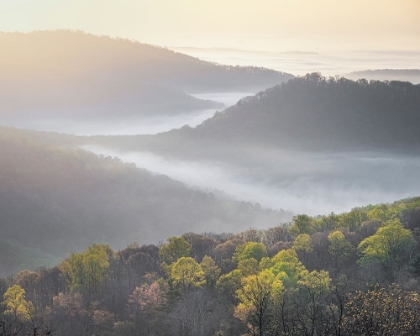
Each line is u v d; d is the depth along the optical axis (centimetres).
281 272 8144
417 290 7531
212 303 8388
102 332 7975
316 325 6034
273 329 5697
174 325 7925
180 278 8950
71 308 8406
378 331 4891
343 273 9188
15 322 7525
